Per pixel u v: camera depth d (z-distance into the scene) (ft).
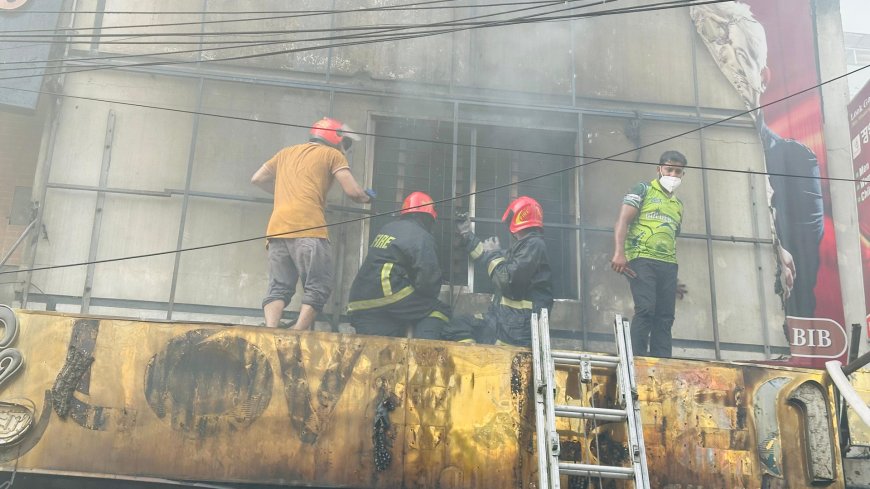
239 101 38.78
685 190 40.09
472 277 37.65
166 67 38.58
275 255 33.09
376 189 38.78
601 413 26.61
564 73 41.06
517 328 33.35
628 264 35.76
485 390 27.86
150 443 26.45
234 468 26.50
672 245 35.78
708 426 28.37
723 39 42.37
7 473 25.81
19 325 26.91
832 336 38.37
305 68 39.65
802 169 40.45
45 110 40.75
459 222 36.29
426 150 39.55
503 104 39.93
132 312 35.63
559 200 39.68
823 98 42.14
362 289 33.30
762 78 41.83
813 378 29.01
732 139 41.11
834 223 40.37
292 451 26.84
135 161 37.35
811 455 28.12
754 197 40.29
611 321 38.06
